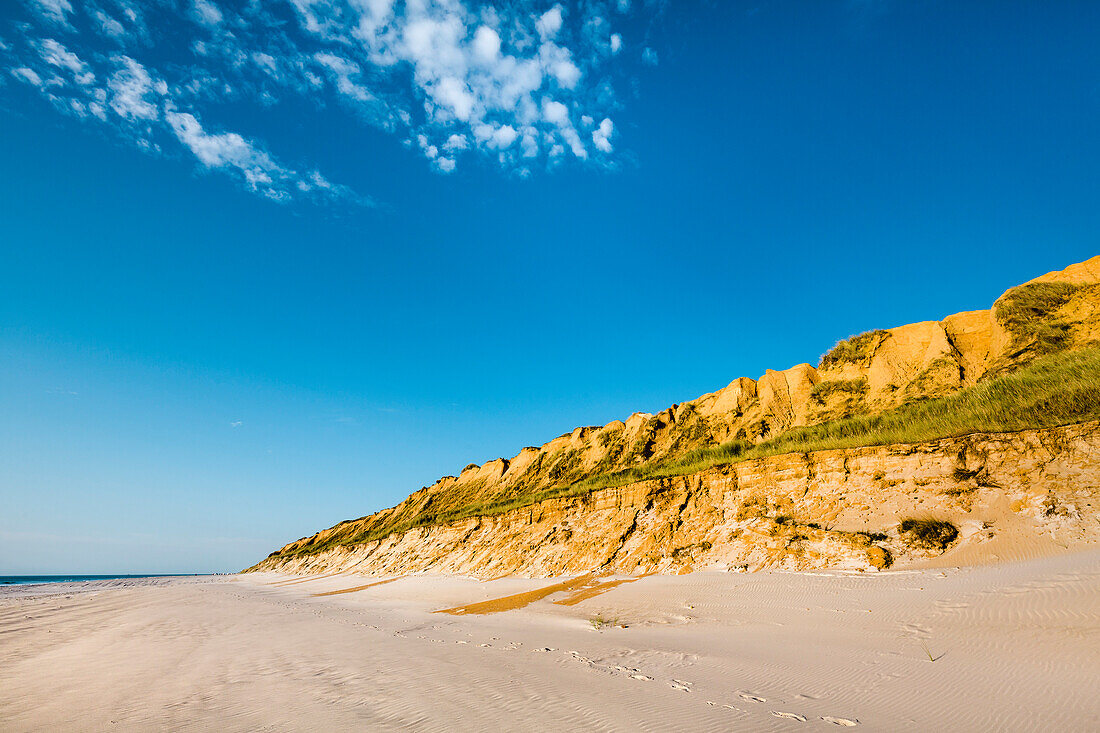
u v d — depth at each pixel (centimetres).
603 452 4359
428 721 718
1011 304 2389
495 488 5447
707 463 2667
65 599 4084
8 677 1253
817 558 1655
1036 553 1263
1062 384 1712
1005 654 788
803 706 683
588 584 2184
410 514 6906
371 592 3444
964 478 1625
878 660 855
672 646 1128
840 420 2562
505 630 1544
